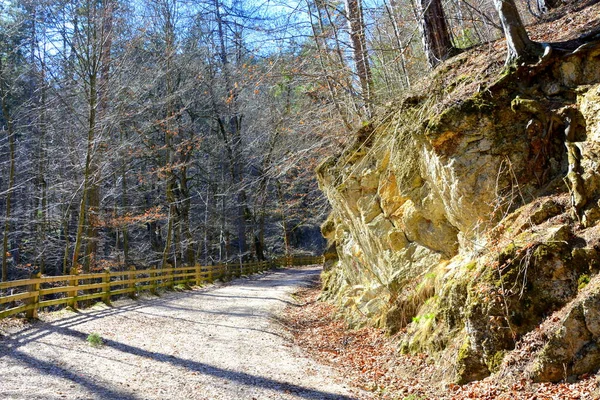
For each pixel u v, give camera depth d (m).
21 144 21.86
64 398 5.64
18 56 20.55
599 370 4.70
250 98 26.67
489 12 13.76
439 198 8.21
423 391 6.29
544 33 9.13
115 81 18.12
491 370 5.65
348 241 13.66
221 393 6.31
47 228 23.30
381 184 10.33
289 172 18.98
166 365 7.46
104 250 29.02
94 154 16.45
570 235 5.75
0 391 5.69
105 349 8.19
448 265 7.99
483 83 7.53
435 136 7.32
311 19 12.45
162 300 15.82
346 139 13.02
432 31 10.55
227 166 30.67
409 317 8.77
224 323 11.62
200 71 26.23
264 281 25.77
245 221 34.69
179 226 27.89
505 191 6.86
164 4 24.59
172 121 24.86
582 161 6.04
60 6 17.08
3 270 19.58
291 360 8.38
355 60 12.95
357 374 7.76
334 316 12.66
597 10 8.52
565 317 5.09
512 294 5.73
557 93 6.84
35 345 8.05
